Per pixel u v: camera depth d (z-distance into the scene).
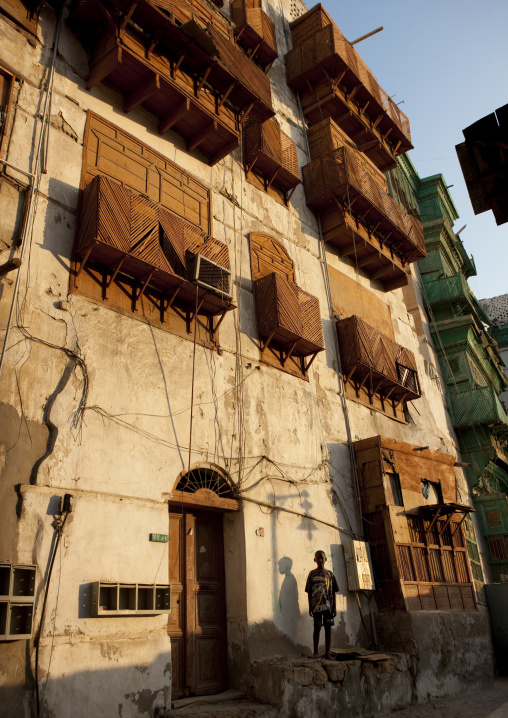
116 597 6.85
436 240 23.17
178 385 8.94
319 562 9.47
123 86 9.77
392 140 18.31
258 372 10.70
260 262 11.94
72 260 8.02
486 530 18.78
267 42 14.46
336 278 14.80
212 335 9.98
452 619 11.55
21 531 6.34
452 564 12.66
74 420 7.30
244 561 8.95
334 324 13.91
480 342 23.83
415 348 18.41
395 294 18.33
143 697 6.83
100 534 7.07
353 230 14.44
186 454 8.62
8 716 5.62
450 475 13.73
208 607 8.69
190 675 7.98
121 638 6.86
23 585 6.12
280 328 10.80
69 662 6.27
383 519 11.50
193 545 8.84
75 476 7.07
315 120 16.41
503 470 22.84
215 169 11.65
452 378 20.61
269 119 13.10
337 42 15.67
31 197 7.68
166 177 10.23
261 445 10.14
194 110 10.31
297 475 10.68
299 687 7.83
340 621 10.32
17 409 6.77
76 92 9.08
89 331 7.90
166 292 9.20
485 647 12.27
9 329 6.96
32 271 7.47
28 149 7.99
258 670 8.09
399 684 9.55
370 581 10.91
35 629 6.11
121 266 8.42
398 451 12.46
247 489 9.46
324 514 10.93
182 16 9.98
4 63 8.05
